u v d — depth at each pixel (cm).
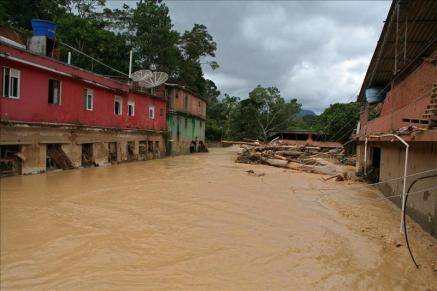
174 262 703
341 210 1173
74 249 755
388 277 649
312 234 898
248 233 896
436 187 824
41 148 1731
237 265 695
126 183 1576
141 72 3003
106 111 2386
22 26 3272
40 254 726
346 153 3638
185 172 2069
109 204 1156
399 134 1052
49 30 2027
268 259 727
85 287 593
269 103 5653
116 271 656
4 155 1559
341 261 721
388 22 1509
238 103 6425
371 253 766
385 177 1470
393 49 1719
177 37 4450
